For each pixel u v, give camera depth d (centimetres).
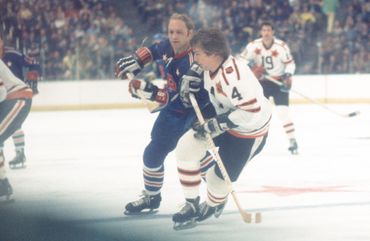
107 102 2572
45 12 2680
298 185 904
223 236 610
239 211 662
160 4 2916
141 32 2861
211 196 632
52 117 2209
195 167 636
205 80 618
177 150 638
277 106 1269
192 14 2878
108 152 1302
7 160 1213
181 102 702
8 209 747
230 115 593
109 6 2847
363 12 2783
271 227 648
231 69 586
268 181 941
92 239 593
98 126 1873
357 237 603
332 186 895
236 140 614
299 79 2627
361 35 2628
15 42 2505
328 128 1742
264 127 612
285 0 2875
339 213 715
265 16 2833
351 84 2561
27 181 958
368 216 697
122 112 2411
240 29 2781
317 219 684
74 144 1449
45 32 2617
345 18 2809
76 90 2539
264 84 1283
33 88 995
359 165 1098
